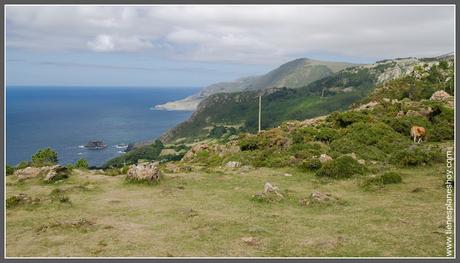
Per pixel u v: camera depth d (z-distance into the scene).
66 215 18.42
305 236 15.30
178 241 14.84
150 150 165.75
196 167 34.09
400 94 67.62
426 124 39.84
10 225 16.92
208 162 38.38
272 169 30.59
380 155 32.72
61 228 16.25
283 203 20.38
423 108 44.19
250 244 14.47
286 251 13.87
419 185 22.88
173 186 24.88
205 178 27.30
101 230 16.11
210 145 45.69
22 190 24.25
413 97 64.81
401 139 36.81
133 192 23.41
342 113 43.28
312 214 18.42
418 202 19.55
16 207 19.56
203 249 14.05
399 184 23.31
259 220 17.38
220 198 21.73
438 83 72.06
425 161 28.30
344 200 20.44
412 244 14.29
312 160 29.22
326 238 14.94
